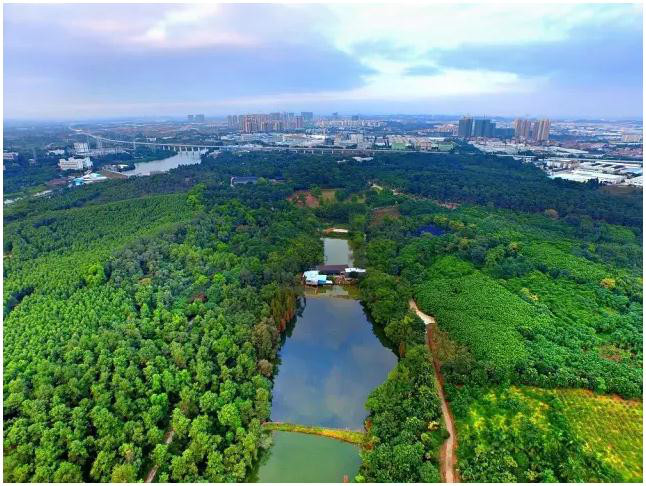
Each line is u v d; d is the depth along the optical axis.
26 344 86.12
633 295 111.69
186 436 73.25
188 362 87.56
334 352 107.06
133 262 120.81
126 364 84.00
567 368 85.19
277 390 93.19
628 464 66.75
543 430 72.94
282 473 71.56
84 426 70.75
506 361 87.00
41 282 108.38
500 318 102.88
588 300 110.56
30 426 68.31
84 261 118.50
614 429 73.50
